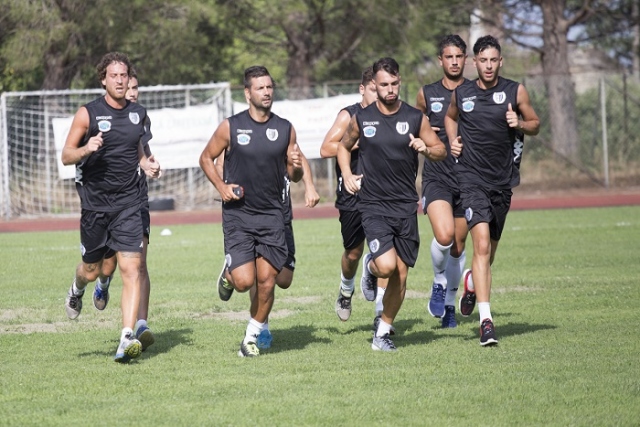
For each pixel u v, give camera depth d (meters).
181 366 21.06
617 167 81.94
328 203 74.38
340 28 81.06
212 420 16.44
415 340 24.20
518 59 94.81
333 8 78.88
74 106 74.69
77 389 18.86
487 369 20.22
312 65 82.88
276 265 21.89
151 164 22.38
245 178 21.81
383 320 22.80
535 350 22.12
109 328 26.59
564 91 80.94
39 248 48.78
